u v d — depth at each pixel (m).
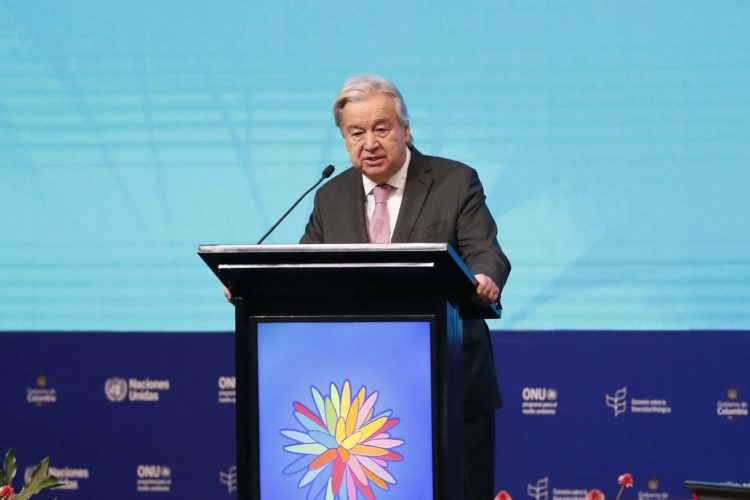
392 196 8.84
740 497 6.26
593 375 13.32
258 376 6.95
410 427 6.79
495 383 8.89
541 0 13.40
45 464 8.59
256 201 13.59
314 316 6.91
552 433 13.38
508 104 13.39
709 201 13.16
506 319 13.41
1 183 13.79
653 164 13.22
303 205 13.55
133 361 13.78
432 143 13.45
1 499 8.21
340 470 6.85
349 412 6.86
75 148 13.74
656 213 13.21
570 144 13.32
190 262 13.69
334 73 13.59
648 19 13.28
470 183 8.76
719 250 13.15
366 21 13.57
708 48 13.20
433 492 6.73
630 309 13.27
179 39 13.71
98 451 13.84
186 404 13.78
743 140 13.12
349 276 6.76
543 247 13.34
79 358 13.80
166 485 13.80
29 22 13.82
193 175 13.63
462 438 7.16
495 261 8.27
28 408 13.91
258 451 6.91
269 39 13.65
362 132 8.56
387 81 8.66
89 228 13.74
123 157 13.70
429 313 6.82
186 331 13.73
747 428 13.14
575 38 13.35
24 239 13.79
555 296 13.34
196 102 13.66
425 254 6.54
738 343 13.14
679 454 13.23
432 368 6.77
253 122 13.61
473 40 13.45
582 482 13.35
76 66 13.77
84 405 13.83
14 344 13.83
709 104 13.16
